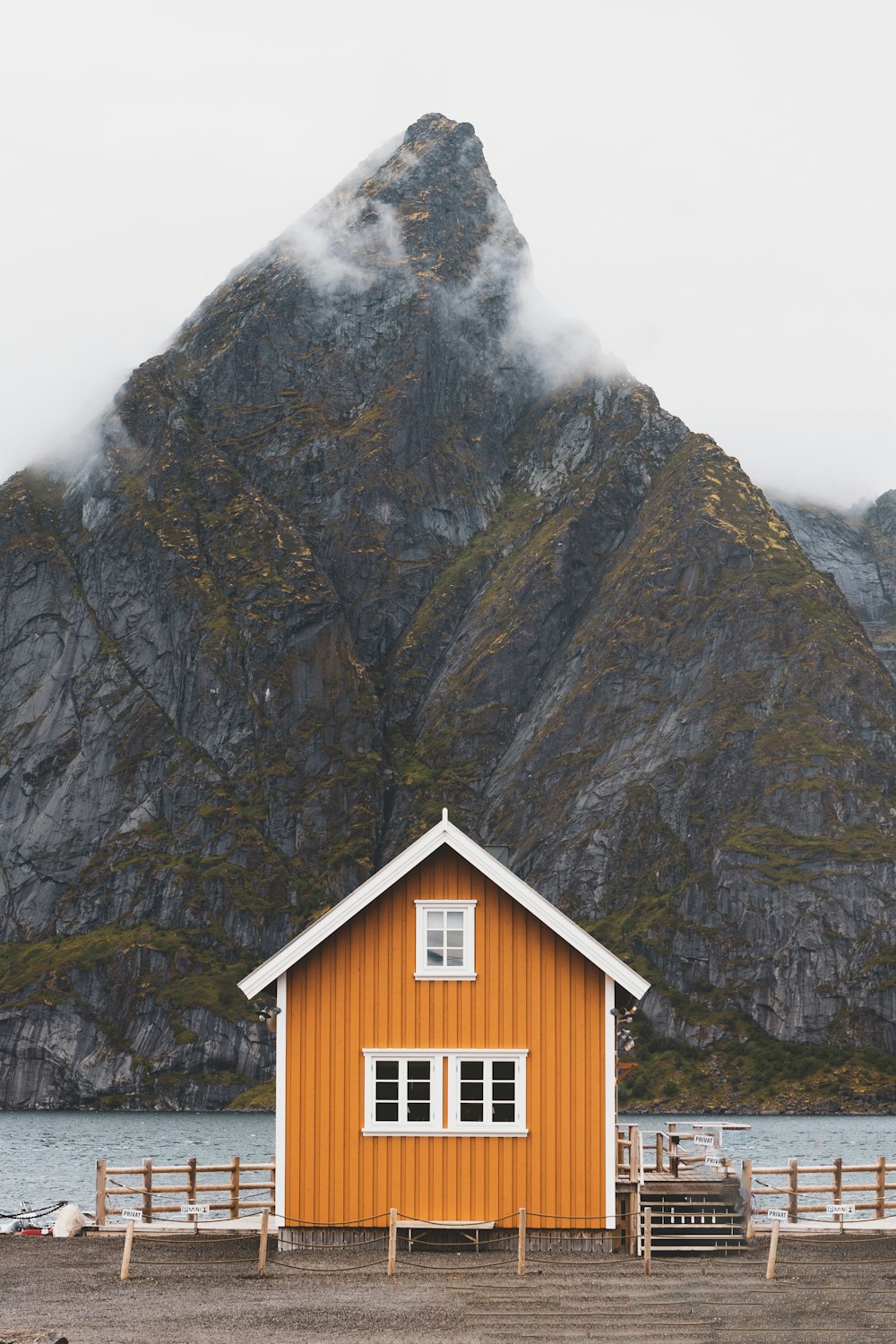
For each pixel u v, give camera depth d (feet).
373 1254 143.64
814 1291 125.49
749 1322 111.34
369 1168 147.13
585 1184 146.10
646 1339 104.99
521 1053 147.84
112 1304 119.14
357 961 150.51
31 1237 158.92
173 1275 133.80
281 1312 115.03
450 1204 146.30
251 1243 152.05
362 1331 106.93
